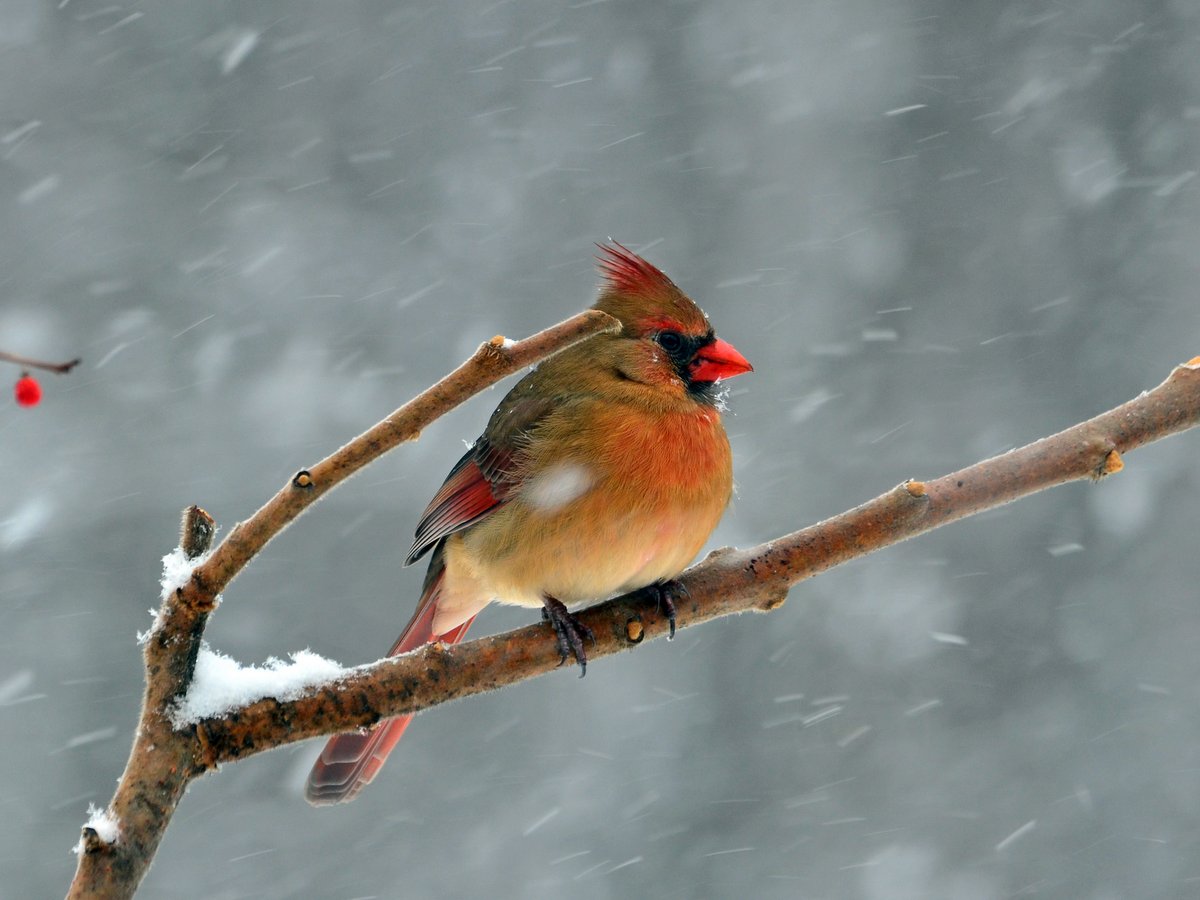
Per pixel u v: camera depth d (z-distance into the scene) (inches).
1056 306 605.3
